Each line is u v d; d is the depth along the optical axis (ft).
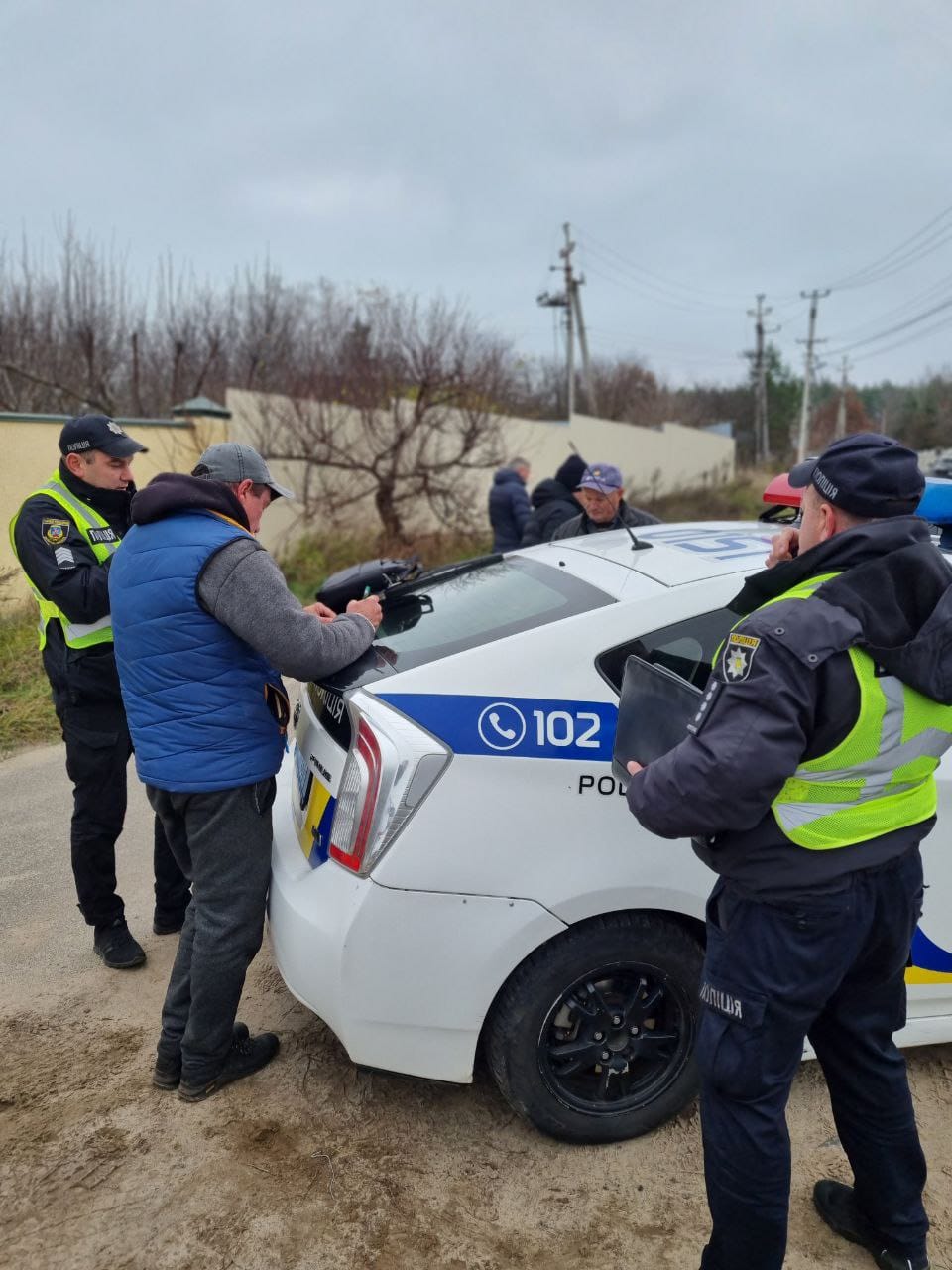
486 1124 8.17
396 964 7.07
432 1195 7.39
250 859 8.03
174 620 7.63
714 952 6.03
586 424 67.10
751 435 178.40
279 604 7.48
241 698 7.86
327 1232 6.99
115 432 9.55
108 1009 9.62
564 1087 7.75
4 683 20.17
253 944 8.13
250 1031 9.34
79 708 9.48
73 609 9.12
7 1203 7.16
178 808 8.02
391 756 6.98
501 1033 7.41
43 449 25.54
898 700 5.52
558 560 9.35
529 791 7.14
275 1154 7.73
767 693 5.25
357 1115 8.22
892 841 5.83
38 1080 8.54
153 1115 8.13
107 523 9.73
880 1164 6.57
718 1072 5.89
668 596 7.90
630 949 7.48
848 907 5.72
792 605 5.43
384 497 38.73
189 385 45.32
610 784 7.27
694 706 6.40
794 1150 7.93
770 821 5.62
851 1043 6.47
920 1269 6.70
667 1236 7.08
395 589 9.79
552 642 7.48
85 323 40.98
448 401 39.01
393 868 6.98
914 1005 8.26
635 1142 8.00
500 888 7.07
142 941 10.90
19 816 14.37
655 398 126.31
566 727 7.27
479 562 10.26
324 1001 7.30
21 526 9.23
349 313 41.09
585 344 102.94
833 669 5.35
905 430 172.45
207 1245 6.84
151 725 7.88
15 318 39.34
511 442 46.91
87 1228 6.95
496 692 7.27
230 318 48.39
